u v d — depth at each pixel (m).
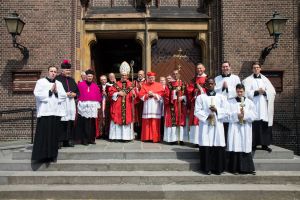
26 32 10.98
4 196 6.38
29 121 10.82
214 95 7.13
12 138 10.75
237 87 7.18
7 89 10.90
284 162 7.36
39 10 11.04
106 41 12.81
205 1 11.82
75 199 6.36
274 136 10.82
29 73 10.90
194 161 7.43
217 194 6.36
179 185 6.75
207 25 11.69
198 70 8.41
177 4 12.12
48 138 7.15
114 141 9.43
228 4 11.10
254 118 7.02
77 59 11.41
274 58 11.02
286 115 10.88
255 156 7.75
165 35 11.96
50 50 10.95
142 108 9.69
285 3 11.16
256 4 11.12
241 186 6.67
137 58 12.75
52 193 6.38
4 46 10.97
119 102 9.22
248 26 11.05
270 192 6.40
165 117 9.03
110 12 11.86
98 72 12.66
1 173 7.04
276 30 10.10
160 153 7.67
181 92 8.88
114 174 6.95
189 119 8.58
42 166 7.27
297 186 6.73
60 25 11.00
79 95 8.53
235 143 6.98
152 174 6.94
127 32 11.72
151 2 12.06
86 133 8.65
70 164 7.26
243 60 10.97
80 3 11.53
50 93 7.20
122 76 9.39
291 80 10.99
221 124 7.01
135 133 10.15
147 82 9.39
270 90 8.16
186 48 12.23
